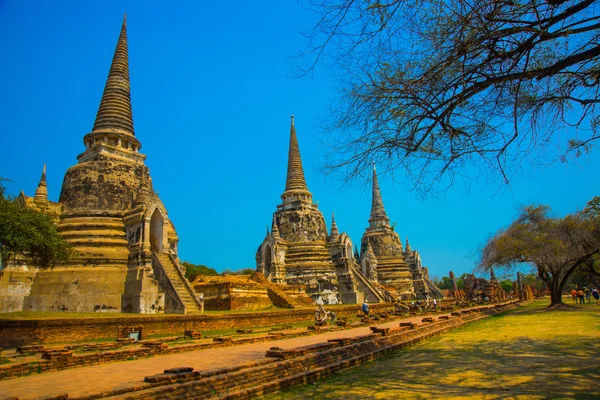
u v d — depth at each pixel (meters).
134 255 29.94
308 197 58.56
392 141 10.83
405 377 11.51
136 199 32.38
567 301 57.28
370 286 52.53
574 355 13.35
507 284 112.69
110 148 34.84
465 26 8.45
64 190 33.97
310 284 49.81
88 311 27.64
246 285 35.75
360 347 15.00
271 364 11.21
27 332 18.16
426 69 9.69
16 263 27.98
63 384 9.98
